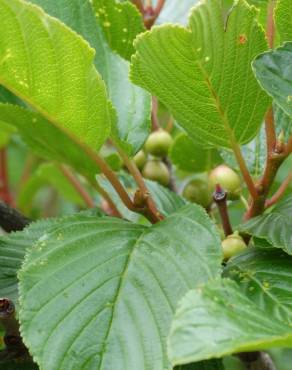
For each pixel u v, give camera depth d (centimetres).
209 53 38
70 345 36
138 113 44
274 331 32
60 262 38
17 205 75
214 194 44
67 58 38
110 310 37
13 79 39
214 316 32
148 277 37
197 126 41
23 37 37
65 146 48
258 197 43
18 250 45
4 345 44
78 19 46
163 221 40
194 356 31
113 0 50
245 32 39
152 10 56
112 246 39
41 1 46
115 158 48
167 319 36
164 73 39
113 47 51
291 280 39
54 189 83
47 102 40
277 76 38
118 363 36
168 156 56
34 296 37
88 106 40
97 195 70
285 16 40
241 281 39
